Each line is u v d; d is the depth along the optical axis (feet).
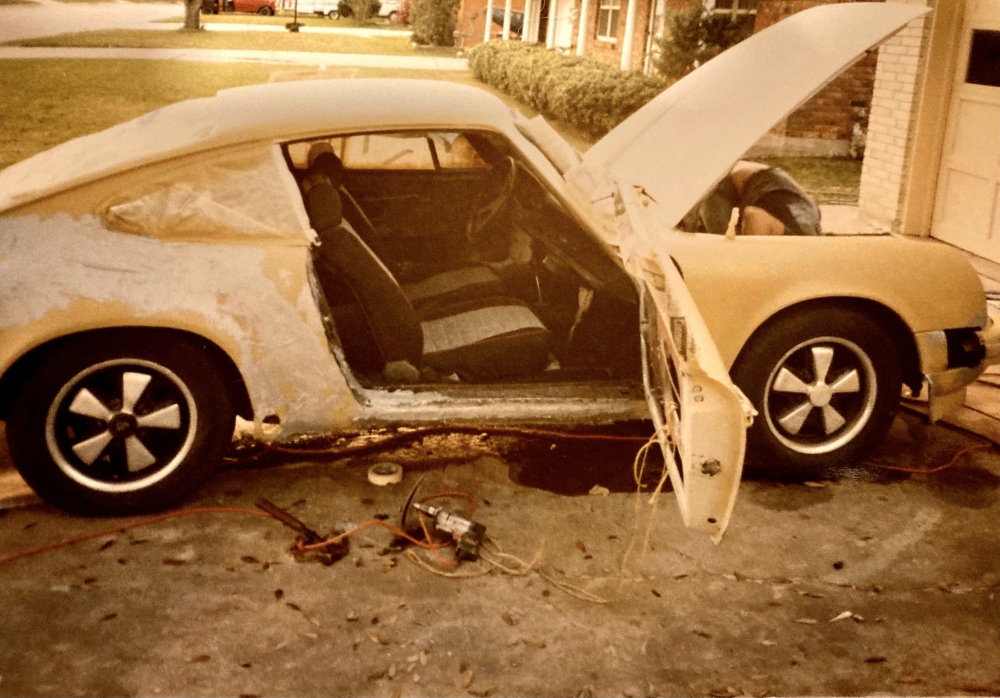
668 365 10.93
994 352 14.20
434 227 16.66
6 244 11.31
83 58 68.90
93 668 9.64
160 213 11.73
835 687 9.78
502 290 15.07
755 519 12.88
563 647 10.27
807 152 44.29
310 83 14.35
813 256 13.25
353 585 11.20
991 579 11.69
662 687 9.71
